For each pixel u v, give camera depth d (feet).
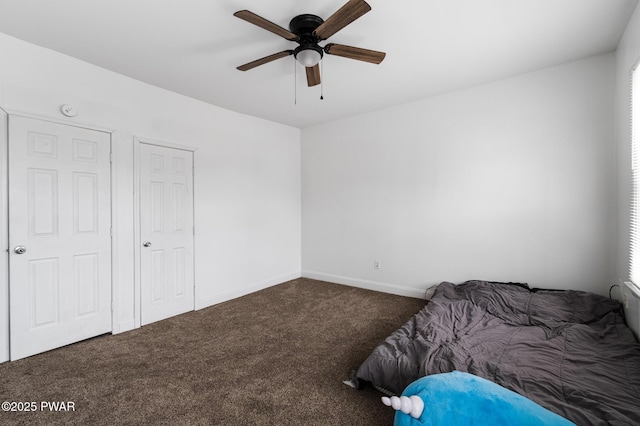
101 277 8.68
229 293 12.27
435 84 10.25
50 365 7.03
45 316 7.67
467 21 6.67
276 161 14.66
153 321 9.84
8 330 7.14
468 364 5.54
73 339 8.14
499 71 9.32
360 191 13.69
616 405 4.24
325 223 15.05
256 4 6.02
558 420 3.60
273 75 9.30
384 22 6.68
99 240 8.64
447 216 11.27
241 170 12.96
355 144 13.76
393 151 12.59
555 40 7.57
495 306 8.54
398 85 10.30
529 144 9.56
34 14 6.31
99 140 8.66
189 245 10.94
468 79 9.88
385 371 5.78
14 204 7.19
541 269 9.45
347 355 7.54
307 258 15.87
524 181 9.68
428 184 11.69
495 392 4.02
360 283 13.82
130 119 9.34
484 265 10.52
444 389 4.10
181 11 6.25
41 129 7.57
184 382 6.36
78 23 6.64
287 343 8.21
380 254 13.16
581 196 8.79
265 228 14.05
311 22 6.33
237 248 12.74
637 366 5.26
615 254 8.31
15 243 7.20
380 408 5.53
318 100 11.60
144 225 9.67
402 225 12.44
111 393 5.97
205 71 9.00
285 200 15.14
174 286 10.47
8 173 7.11
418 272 12.10
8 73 7.10
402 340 6.74
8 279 7.13
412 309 10.86
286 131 15.19
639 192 6.53
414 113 11.91
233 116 12.67
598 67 8.41
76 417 5.27
